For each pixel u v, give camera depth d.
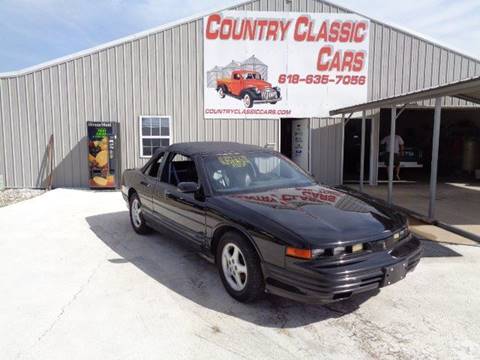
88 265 4.91
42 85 11.30
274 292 3.44
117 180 11.68
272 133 12.17
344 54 12.10
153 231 6.38
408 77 12.38
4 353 3.02
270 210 3.78
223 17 11.63
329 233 3.32
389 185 8.85
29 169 11.54
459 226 6.83
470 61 12.47
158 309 3.71
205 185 4.46
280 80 12.02
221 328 3.37
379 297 3.96
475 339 3.18
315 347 3.08
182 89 11.75
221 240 4.03
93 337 3.23
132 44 11.44
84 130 11.57
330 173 12.52
